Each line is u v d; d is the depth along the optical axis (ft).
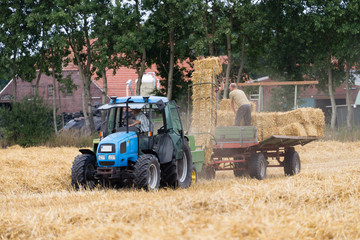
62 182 157.28
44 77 565.94
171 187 139.44
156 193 123.34
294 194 105.09
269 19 382.01
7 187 145.69
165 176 139.74
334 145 297.53
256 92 382.83
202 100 174.09
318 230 76.74
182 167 147.23
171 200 98.37
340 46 382.83
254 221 74.84
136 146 137.80
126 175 134.00
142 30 354.33
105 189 136.67
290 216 82.28
